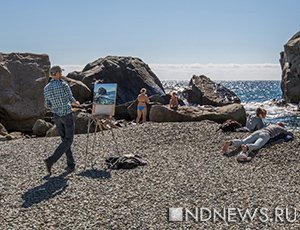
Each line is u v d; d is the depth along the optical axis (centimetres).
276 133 1204
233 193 822
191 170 1004
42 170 1042
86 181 924
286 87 4925
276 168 1020
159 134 1443
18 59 2669
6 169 1064
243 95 7781
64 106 984
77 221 687
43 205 770
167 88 5200
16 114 2441
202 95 3878
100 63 4125
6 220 699
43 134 2064
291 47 4922
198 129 1479
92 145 1335
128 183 900
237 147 1201
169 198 794
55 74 982
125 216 705
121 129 1614
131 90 3953
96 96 1159
